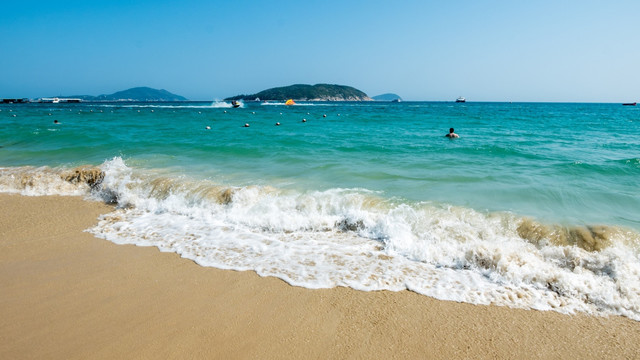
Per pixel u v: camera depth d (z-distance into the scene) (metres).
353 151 13.85
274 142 16.50
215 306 4.40
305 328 4.02
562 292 4.67
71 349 3.67
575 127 26.48
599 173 9.74
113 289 4.78
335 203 7.44
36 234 6.70
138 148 14.84
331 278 5.04
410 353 3.66
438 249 5.67
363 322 4.12
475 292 4.71
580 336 3.92
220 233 6.66
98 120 32.84
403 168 10.62
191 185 8.76
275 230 6.77
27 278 5.07
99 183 9.80
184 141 16.95
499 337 3.89
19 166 11.73
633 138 18.64
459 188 8.38
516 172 9.98
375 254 5.77
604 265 5.05
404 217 6.69
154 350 3.66
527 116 43.94
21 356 3.57
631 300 4.43
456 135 18.59
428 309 4.36
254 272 5.21
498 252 5.27
